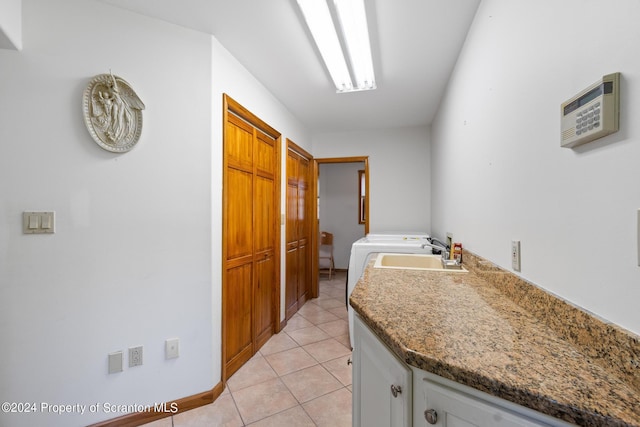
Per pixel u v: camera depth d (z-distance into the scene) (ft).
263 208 8.07
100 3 4.83
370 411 3.07
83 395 4.73
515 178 3.42
